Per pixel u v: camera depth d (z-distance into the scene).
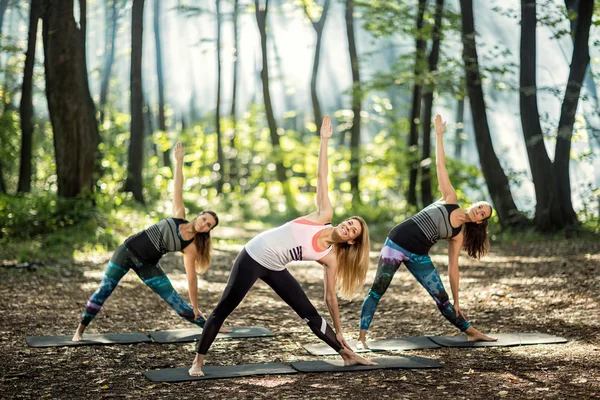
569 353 5.54
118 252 6.00
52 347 5.96
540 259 10.77
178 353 5.81
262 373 5.09
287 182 26.19
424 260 5.99
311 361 5.46
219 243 15.52
